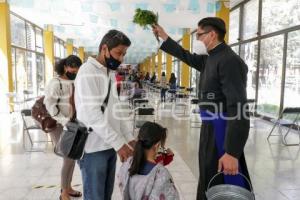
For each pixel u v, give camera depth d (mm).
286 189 3250
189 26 12289
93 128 1627
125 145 1639
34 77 12797
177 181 3469
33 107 2926
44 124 2842
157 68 23828
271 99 7461
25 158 4309
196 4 8258
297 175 3684
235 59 1582
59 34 14352
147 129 1586
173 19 10461
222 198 1630
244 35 9109
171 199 1479
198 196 1847
